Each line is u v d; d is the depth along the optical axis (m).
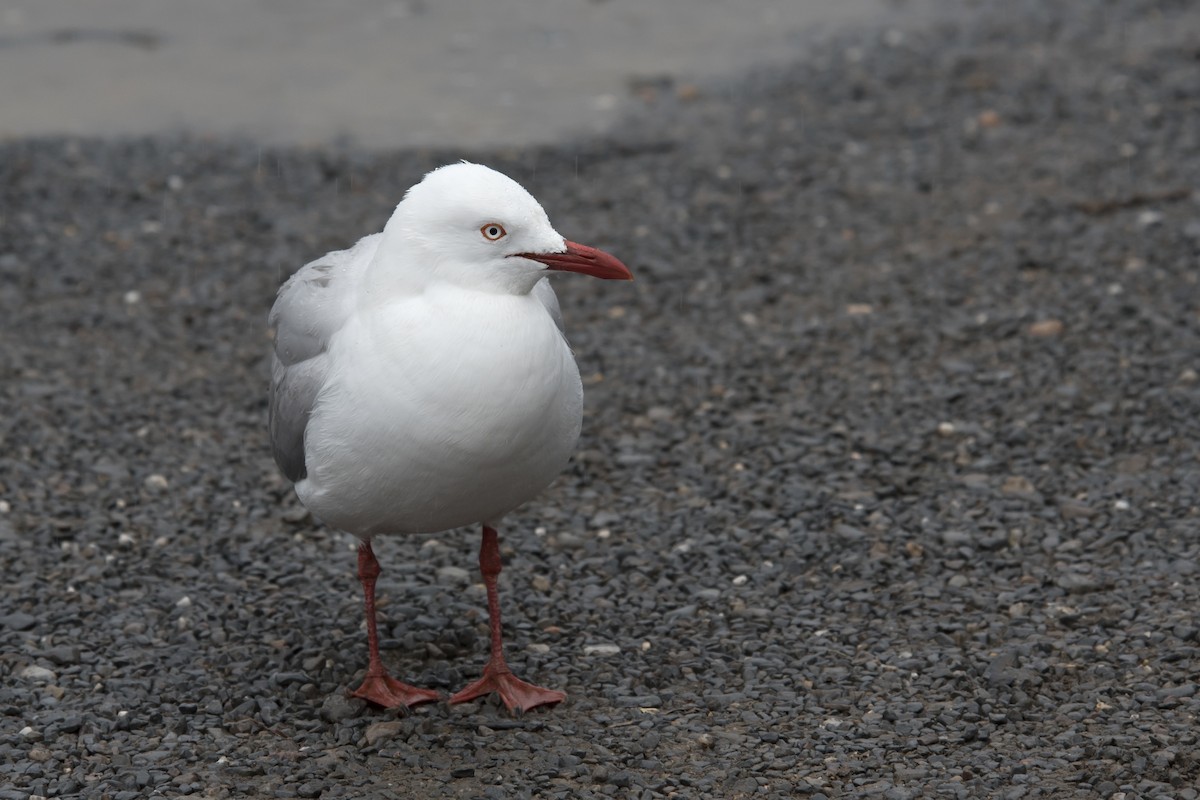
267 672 9.70
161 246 16.98
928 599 10.29
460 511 8.77
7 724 9.05
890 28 23.92
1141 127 18.94
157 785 8.45
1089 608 9.99
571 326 15.11
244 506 11.93
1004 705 9.01
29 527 11.49
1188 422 12.41
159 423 13.30
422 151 19.53
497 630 9.45
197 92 21.80
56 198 18.12
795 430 12.82
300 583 10.84
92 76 22.45
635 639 10.02
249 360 14.56
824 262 16.19
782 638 9.91
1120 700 8.95
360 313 8.54
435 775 8.50
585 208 17.75
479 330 8.16
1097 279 15.15
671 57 23.17
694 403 13.45
